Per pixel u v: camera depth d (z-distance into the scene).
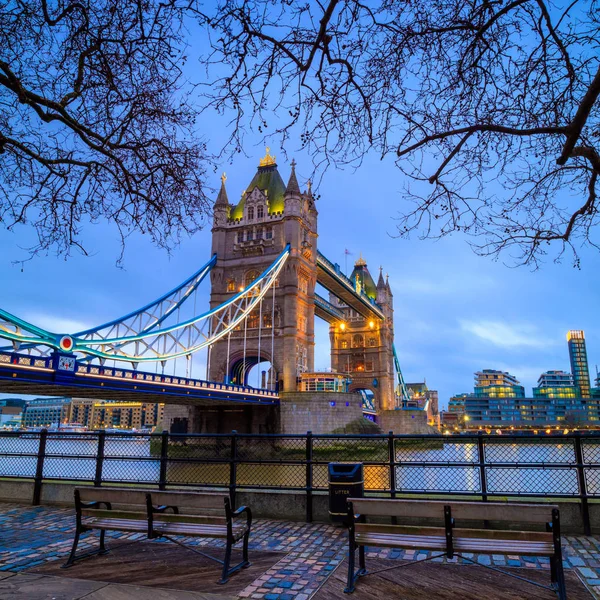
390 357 139.00
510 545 6.42
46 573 7.56
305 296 88.19
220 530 7.54
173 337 65.31
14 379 36.69
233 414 72.50
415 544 6.62
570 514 9.79
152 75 7.10
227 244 90.88
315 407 69.75
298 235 85.88
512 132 6.37
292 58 6.00
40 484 13.05
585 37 6.35
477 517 6.52
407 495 11.34
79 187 8.02
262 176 97.12
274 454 64.94
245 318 79.69
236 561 8.17
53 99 7.16
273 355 81.62
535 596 6.55
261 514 11.31
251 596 6.65
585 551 8.53
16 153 7.68
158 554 8.52
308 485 11.07
